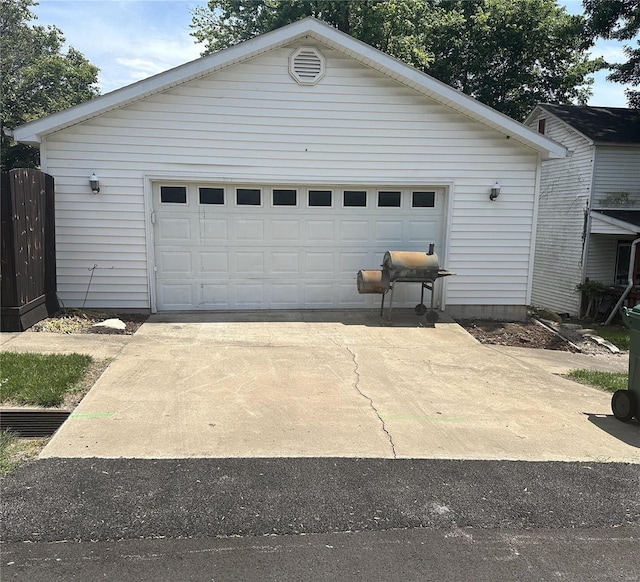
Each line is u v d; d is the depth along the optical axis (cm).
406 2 2123
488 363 647
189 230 843
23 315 670
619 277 1538
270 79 825
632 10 1579
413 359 641
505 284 923
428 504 308
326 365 590
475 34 2220
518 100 2311
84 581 233
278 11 2197
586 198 1503
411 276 809
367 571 248
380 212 890
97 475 324
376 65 823
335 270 891
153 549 257
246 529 277
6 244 638
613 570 255
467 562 257
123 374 520
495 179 894
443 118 867
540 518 298
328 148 851
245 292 871
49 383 455
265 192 856
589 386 587
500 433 420
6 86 2852
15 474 323
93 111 763
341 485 325
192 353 612
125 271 828
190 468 338
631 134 1505
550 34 2164
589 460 377
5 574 236
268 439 386
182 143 814
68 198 801
